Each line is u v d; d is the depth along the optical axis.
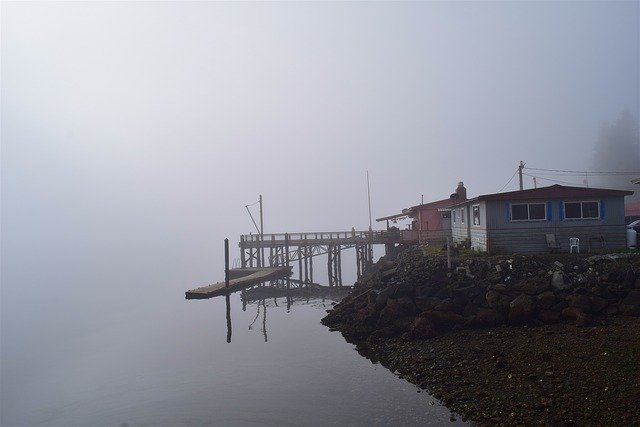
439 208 41.44
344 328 23.97
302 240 44.38
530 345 15.59
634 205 42.31
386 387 15.28
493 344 16.41
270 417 14.24
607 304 17.62
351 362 18.78
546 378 12.98
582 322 16.69
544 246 23.36
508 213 23.67
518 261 20.56
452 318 19.12
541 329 17.14
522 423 10.95
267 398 15.92
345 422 13.21
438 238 36.88
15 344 32.88
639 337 14.66
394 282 23.61
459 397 13.20
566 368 13.32
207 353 23.30
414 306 20.70
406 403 13.69
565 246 23.20
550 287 18.84
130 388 18.77
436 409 12.93
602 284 18.30
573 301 17.77
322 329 25.66
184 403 16.27
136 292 66.50
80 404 17.56
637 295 17.38
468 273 21.12
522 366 14.07
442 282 21.31
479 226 25.44
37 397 19.17
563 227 23.33
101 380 20.39
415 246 37.91
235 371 19.58
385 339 20.19
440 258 23.67
